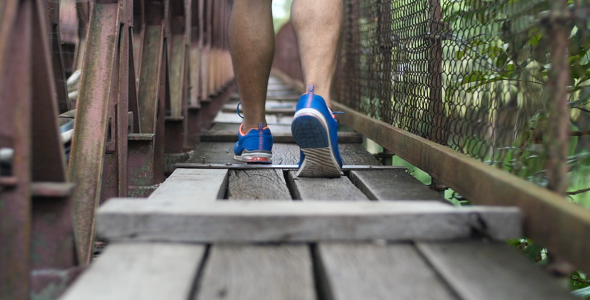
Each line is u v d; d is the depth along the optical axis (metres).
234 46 2.10
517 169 1.80
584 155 1.71
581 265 1.00
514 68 1.79
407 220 1.18
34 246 1.16
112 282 0.97
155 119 2.69
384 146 2.57
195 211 1.17
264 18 2.05
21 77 1.05
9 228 1.04
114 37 1.88
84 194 1.60
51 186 1.14
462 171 1.57
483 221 1.19
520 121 1.74
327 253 1.12
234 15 2.06
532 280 0.99
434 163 1.84
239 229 1.16
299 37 1.94
